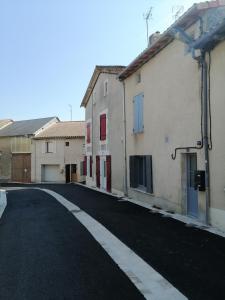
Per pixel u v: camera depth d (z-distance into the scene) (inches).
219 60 386.3
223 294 211.8
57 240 363.3
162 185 563.2
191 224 421.7
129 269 263.1
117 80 839.1
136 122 684.7
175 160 510.3
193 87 447.5
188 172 489.1
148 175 617.9
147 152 632.4
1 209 660.7
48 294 220.5
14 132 1849.2
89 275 252.7
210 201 410.3
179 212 502.6
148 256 293.9
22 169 1797.5
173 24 459.5
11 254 314.3
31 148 1765.5
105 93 976.9
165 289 222.4
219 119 388.8
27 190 1146.0
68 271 262.7
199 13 424.5
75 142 1701.5
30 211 605.0
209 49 403.2
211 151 406.6
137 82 692.1
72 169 1702.8
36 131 1764.3
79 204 679.1
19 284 239.5
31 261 290.7
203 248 312.8
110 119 922.7
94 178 1166.3
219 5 408.5
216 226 397.4
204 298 206.5
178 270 256.2
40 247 336.2
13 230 428.8
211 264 267.0
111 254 304.5
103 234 384.5
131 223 444.8
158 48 557.6
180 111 488.4
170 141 525.7
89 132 1242.0
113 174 898.1
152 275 248.2
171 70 516.1
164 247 320.5
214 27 364.8
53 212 578.6
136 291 221.5
